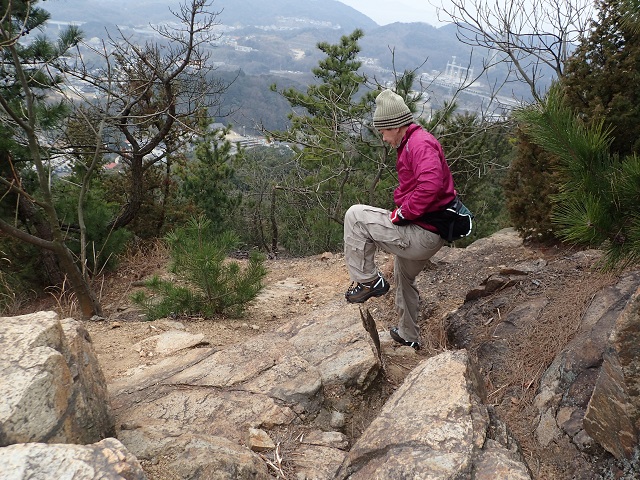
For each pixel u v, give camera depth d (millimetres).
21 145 8008
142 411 2861
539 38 7711
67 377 1917
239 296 5477
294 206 13961
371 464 2178
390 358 4027
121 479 1445
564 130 2686
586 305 3693
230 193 15672
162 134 9641
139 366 3807
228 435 2672
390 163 9242
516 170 6176
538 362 3490
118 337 4598
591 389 2924
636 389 2297
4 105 5309
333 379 3164
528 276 4613
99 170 12875
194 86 9242
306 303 6414
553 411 2992
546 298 4152
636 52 4855
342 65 14500
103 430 2244
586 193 2648
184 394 3002
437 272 6102
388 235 3244
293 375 3113
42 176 5699
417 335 4180
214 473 2152
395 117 3146
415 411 2373
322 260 8500
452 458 2045
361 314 3865
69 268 6055
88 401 2121
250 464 2297
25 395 1745
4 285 8562
